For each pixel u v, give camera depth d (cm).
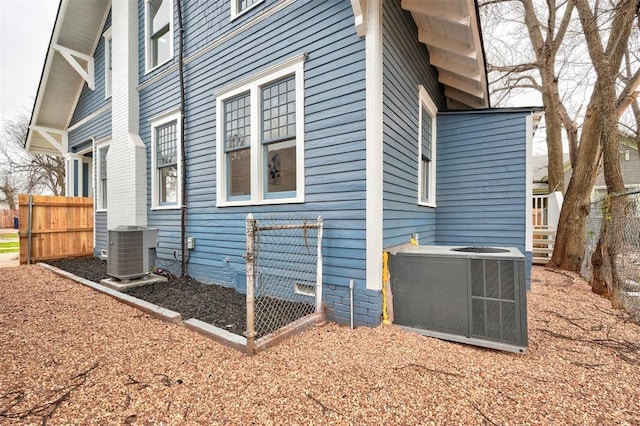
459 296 296
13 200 2500
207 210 525
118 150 684
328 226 368
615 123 445
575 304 432
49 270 636
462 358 265
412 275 323
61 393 208
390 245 368
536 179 1747
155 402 199
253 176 448
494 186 552
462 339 293
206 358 262
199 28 538
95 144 848
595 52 464
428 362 256
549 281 594
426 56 550
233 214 479
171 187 617
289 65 407
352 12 351
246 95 472
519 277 274
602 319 368
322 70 375
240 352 274
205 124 529
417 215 486
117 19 697
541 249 839
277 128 430
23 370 237
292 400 203
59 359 255
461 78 609
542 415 188
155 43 665
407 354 271
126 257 500
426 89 548
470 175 571
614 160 439
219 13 502
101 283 515
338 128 361
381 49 342
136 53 678
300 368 245
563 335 318
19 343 285
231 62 484
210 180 519
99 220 825
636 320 362
